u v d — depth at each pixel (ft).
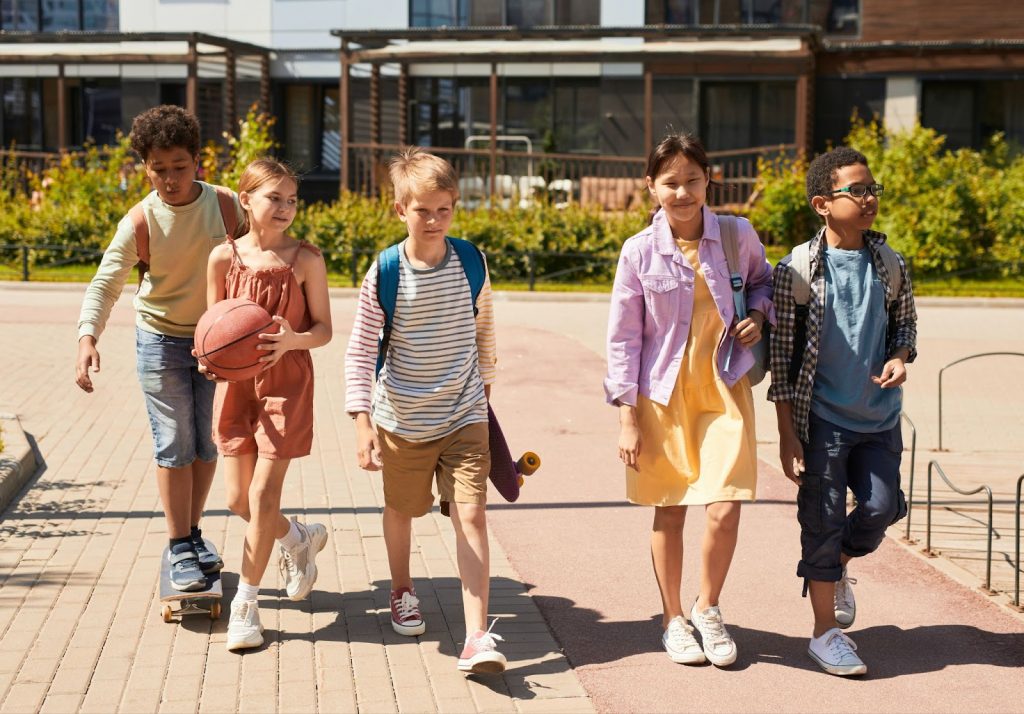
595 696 14.19
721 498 14.70
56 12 89.25
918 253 65.31
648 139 73.36
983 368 40.81
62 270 66.59
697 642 15.57
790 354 15.17
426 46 82.38
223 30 87.51
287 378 15.49
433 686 14.35
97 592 17.43
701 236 15.14
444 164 14.94
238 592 15.47
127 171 71.26
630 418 15.07
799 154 70.03
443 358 15.17
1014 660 15.40
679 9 81.30
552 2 83.05
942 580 18.63
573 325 50.70
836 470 14.99
